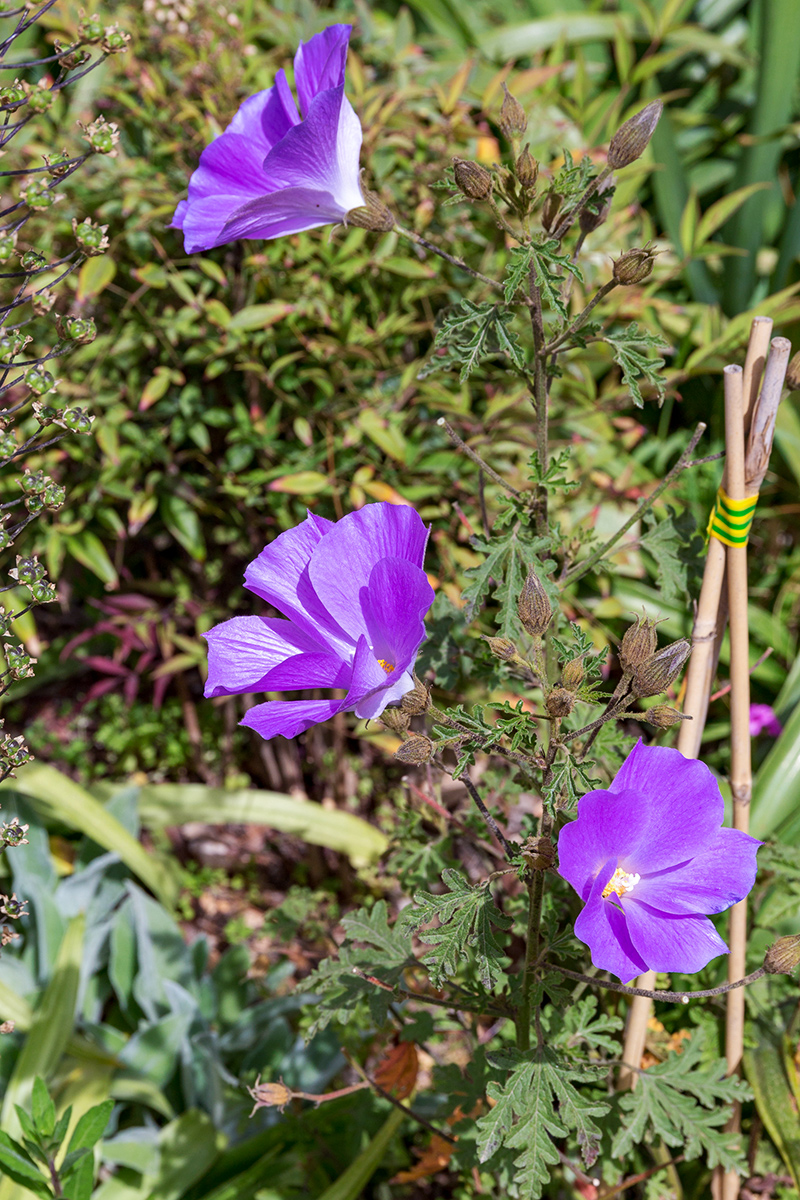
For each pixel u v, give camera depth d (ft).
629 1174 5.92
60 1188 5.55
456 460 7.14
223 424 7.42
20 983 6.60
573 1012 5.40
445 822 5.83
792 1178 5.72
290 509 7.59
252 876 8.63
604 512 7.86
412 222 7.00
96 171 7.02
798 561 9.25
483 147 6.93
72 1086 6.25
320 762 8.52
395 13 11.01
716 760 7.70
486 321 5.13
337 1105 6.26
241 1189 6.12
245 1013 6.56
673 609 7.96
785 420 8.76
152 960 6.61
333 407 7.16
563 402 7.89
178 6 6.86
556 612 5.34
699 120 10.49
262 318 6.58
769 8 9.28
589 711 5.61
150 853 8.16
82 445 7.47
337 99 4.91
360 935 5.47
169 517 7.66
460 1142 5.54
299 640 4.99
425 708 4.89
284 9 8.14
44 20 7.11
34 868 7.01
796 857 5.95
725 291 10.21
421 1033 5.67
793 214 9.75
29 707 9.66
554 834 5.17
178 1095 6.52
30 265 4.97
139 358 7.49
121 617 8.02
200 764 8.90
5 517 4.95
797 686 7.42
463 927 4.99
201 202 5.17
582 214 5.13
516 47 10.23
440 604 5.71
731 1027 5.65
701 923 4.92
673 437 9.30
